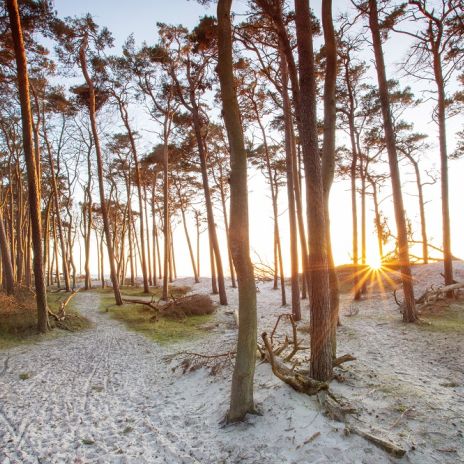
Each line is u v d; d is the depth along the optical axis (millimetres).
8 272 17172
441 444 4777
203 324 15383
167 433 5750
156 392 7832
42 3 14359
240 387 5621
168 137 24938
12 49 15352
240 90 17266
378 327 12141
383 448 4582
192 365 8812
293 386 5965
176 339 12883
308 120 6289
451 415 5516
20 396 7664
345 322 13453
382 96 12281
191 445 5285
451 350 8867
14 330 12922
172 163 28609
